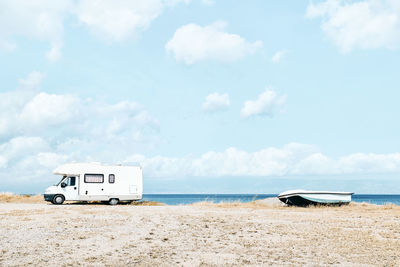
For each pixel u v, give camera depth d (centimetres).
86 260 938
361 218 1750
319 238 1245
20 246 1064
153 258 971
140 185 2742
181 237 1243
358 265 920
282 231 1366
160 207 2311
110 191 2664
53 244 1100
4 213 1755
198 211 2003
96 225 1429
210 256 996
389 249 1092
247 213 1936
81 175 2630
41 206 2258
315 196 2605
